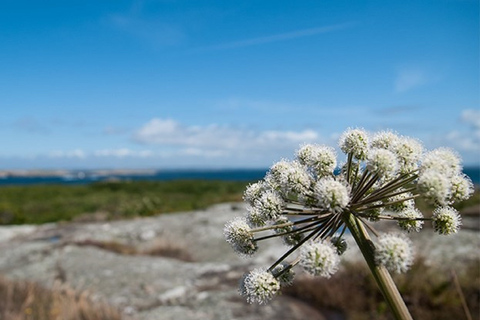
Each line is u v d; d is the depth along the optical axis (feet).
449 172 0.66
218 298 3.58
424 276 3.03
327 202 0.64
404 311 0.56
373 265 0.59
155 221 8.23
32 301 2.94
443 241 4.37
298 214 0.72
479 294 2.80
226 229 0.76
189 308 3.38
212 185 16.53
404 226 0.75
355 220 0.65
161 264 4.87
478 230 4.82
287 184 0.71
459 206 6.43
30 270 4.83
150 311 3.34
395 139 0.75
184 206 10.71
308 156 0.79
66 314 2.81
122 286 4.04
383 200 0.73
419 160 0.71
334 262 0.62
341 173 0.75
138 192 15.64
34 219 10.24
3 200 14.02
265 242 5.30
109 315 2.90
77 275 4.46
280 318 3.06
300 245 0.68
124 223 8.32
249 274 0.71
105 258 5.26
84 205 12.37
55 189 17.19
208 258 5.30
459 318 2.59
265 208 0.73
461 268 3.41
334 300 3.18
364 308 3.08
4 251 5.91
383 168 0.65
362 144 0.73
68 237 7.09
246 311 3.24
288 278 0.72
